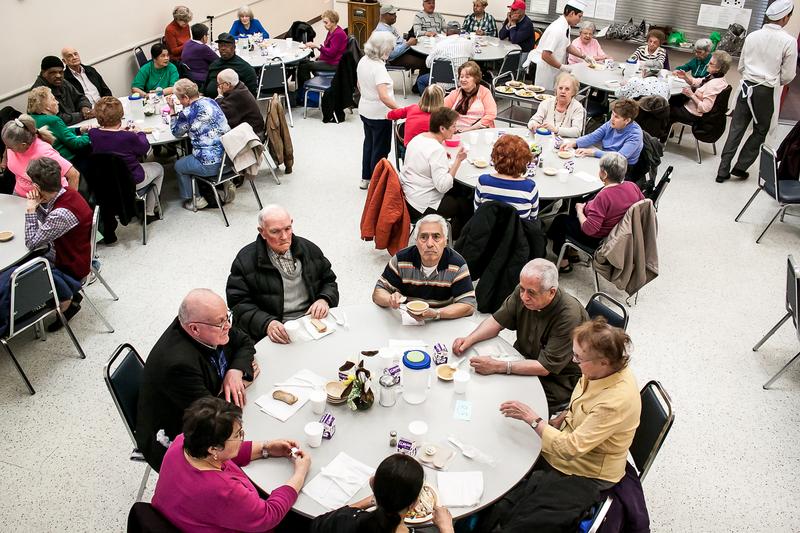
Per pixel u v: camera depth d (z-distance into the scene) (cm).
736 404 347
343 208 555
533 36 859
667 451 314
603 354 213
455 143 494
